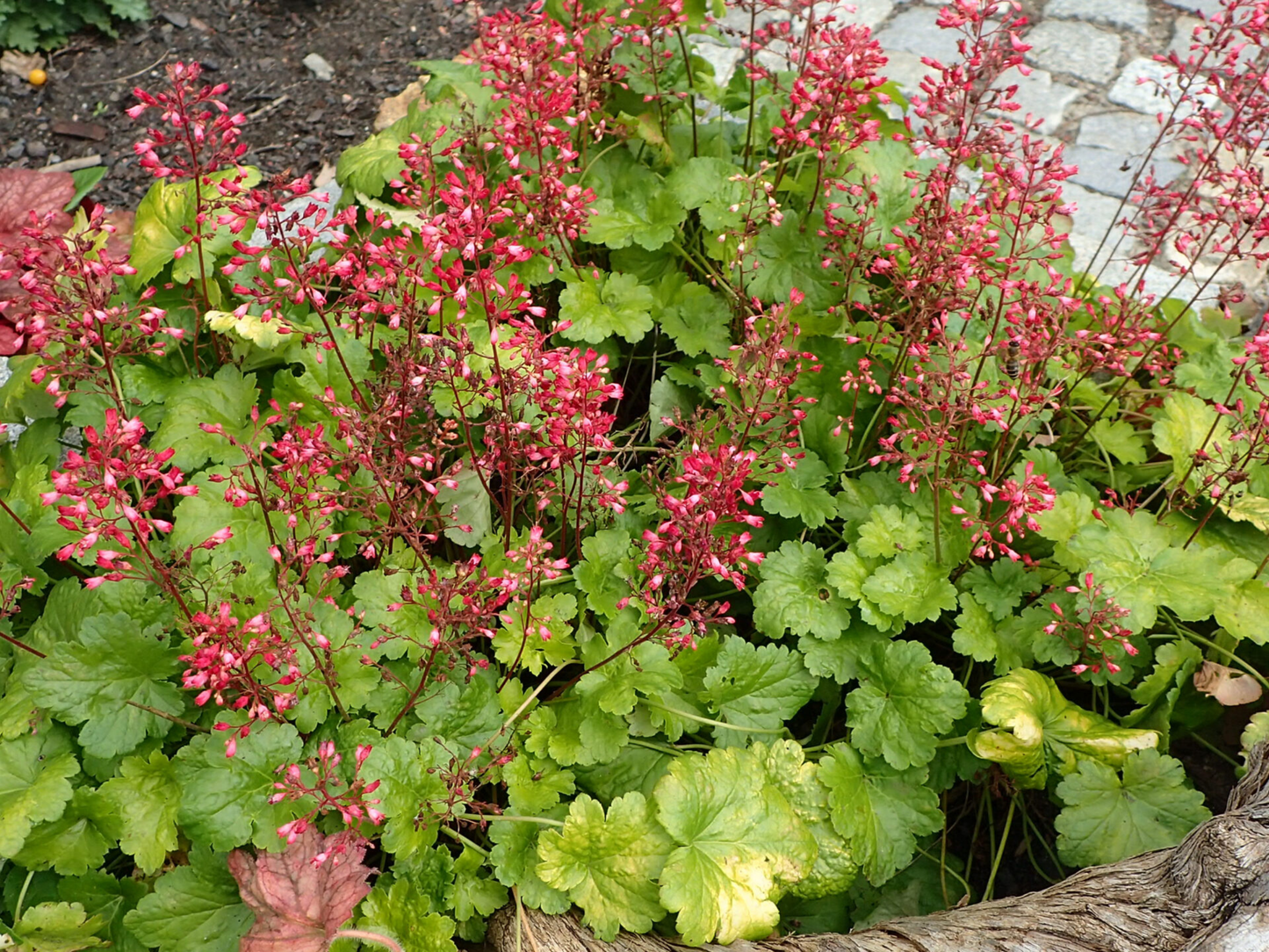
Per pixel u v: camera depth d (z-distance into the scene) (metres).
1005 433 1.10
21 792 0.96
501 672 1.05
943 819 1.00
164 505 1.09
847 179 1.20
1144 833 0.98
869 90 1.11
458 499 1.07
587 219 1.15
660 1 1.15
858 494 1.12
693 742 1.04
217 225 1.11
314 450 0.94
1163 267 1.42
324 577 1.02
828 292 1.16
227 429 1.07
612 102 1.24
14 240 1.27
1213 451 1.13
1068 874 1.08
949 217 1.05
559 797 0.98
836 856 0.98
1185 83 1.59
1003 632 1.06
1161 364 1.21
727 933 0.93
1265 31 1.07
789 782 0.99
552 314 1.21
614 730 0.99
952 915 0.95
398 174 1.17
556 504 1.08
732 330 1.19
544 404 0.96
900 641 1.02
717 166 1.19
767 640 1.12
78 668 0.97
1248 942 0.85
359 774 0.94
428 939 0.92
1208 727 1.12
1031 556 1.11
